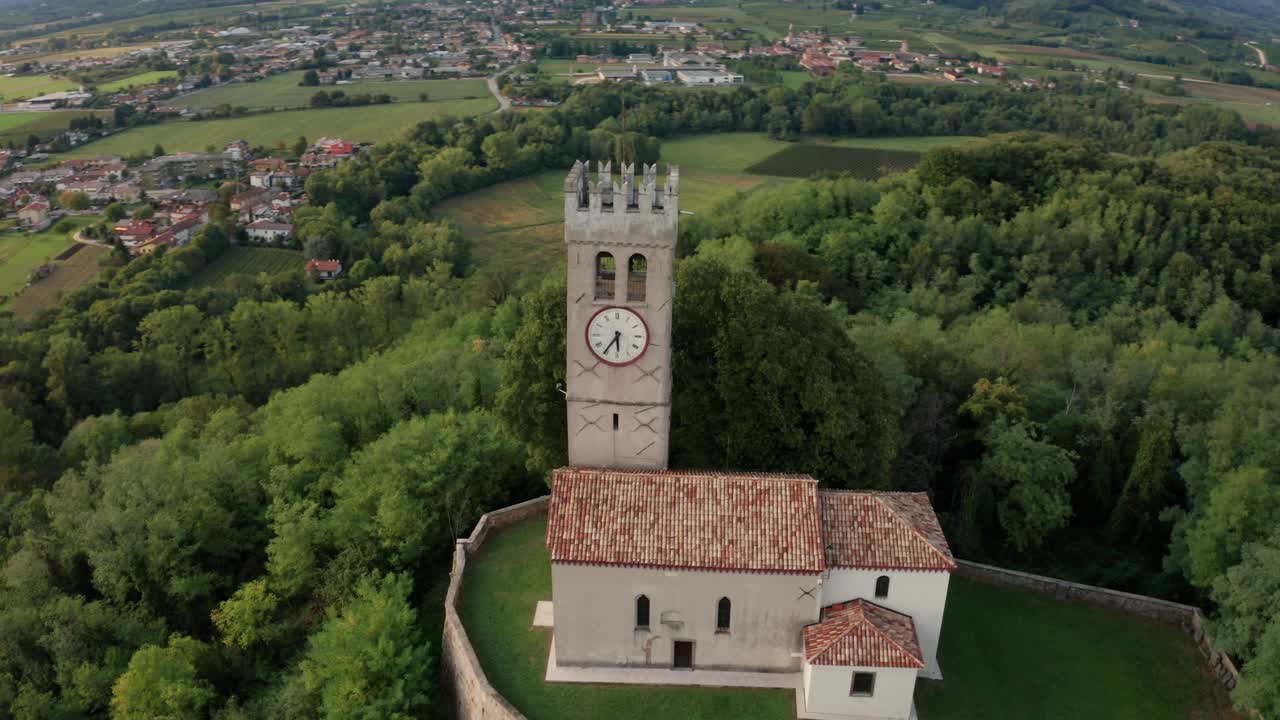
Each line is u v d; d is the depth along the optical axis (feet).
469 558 189.47
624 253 148.15
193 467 231.09
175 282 521.65
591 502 151.33
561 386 189.37
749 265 361.92
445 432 214.69
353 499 206.59
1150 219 430.20
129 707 178.19
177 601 215.10
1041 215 440.04
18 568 214.69
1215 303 390.01
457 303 465.06
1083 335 330.34
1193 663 167.63
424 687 163.73
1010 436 214.90
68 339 418.51
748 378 186.60
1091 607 182.39
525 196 633.61
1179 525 192.85
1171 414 231.50
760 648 153.17
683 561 144.87
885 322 351.46
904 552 147.13
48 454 354.95
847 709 146.51
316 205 621.31
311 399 253.24
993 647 169.48
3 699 191.21
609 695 151.74
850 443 185.06
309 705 173.17
